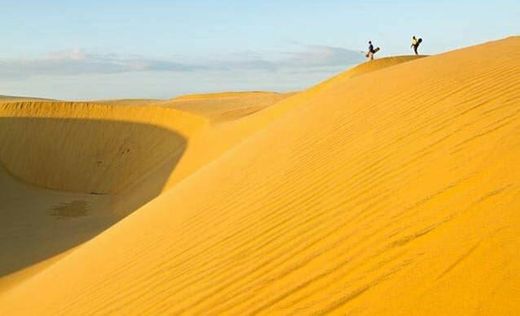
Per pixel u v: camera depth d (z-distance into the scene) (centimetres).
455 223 427
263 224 651
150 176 3050
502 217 396
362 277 420
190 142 3159
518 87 793
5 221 2700
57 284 930
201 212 836
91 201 3192
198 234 742
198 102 4891
